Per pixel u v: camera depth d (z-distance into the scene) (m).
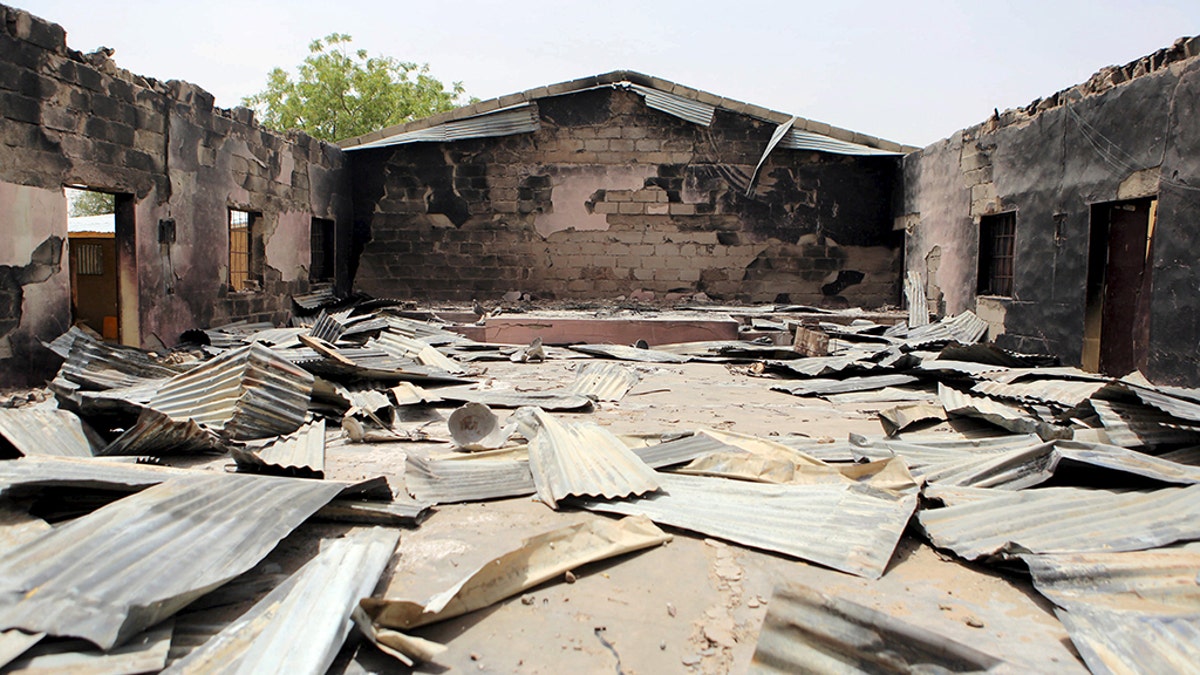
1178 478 3.42
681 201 14.22
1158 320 7.07
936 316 11.86
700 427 5.18
